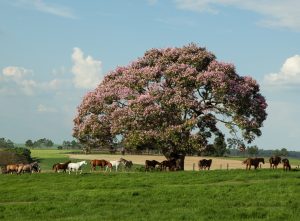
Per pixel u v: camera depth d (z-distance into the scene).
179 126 60.72
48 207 32.91
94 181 48.31
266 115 66.69
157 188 40.88
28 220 28.92
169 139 60.56
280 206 32.69
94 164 62.91
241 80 66.75
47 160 120.94
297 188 39.09
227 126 64.50
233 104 62.56
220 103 64.81
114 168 74.19
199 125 65.00
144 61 69.75
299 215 28.97
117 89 65.44
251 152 174.00
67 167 60.22
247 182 45.69
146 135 60.50
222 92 61.41
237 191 38.53
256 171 53.72
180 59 65.62
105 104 66.00
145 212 30.59
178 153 64.94
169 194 37.88
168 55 66.75
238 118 63.09
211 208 30.95
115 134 63.81
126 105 65.88
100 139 67.19
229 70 64.44
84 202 35.16
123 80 66.19
